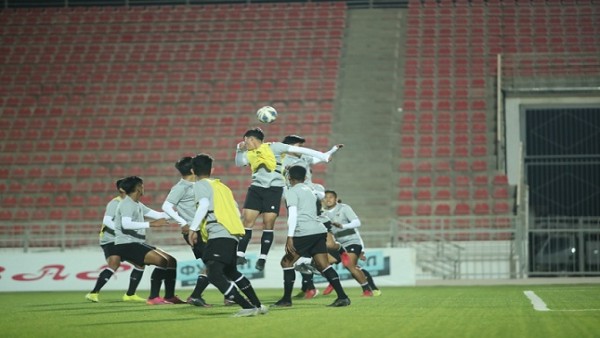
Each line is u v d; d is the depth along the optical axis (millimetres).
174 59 70812
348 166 59781
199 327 18047
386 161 59688
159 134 63906
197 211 20203
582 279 47656
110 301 30516
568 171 57688
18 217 57812
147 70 69875
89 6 78750
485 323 18719
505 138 59844
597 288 36656
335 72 67688
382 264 44750
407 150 60219
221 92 67000
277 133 62625
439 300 28609
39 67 71062
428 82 65375
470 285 43219
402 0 74438
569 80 60875
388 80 66438
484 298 29578
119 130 64375
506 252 51094
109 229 29547
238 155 27078
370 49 69875
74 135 64438
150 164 61469
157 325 18750
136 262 27797
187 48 71812
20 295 38500
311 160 28312
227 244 20328
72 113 66312
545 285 41250
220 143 62469
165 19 75062
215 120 64500
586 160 58219
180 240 51719
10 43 73688
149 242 48688
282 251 44812
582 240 50781
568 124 59156
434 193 56688
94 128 64812
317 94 65688
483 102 62938
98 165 61812
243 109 65250
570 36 67875
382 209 55781
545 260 51594
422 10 72812
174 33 73438
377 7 75750
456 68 66312
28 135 64688
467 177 57406
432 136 60875
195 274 44312
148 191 59281
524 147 59062
